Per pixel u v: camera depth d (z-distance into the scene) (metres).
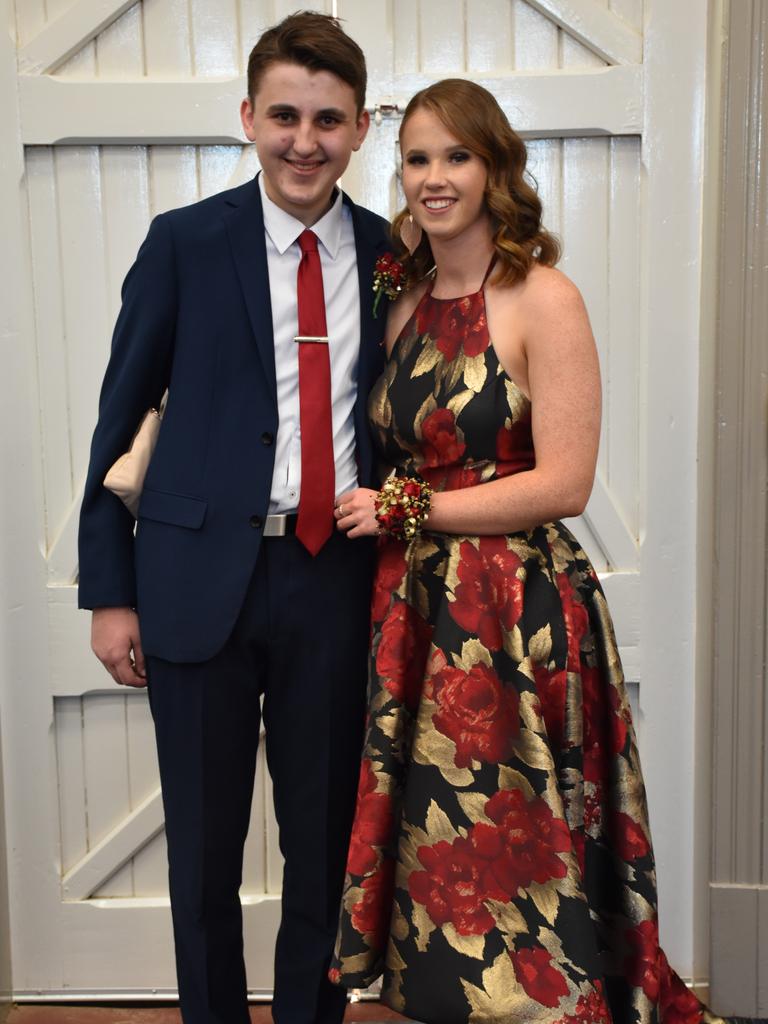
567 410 1.66
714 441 2.23
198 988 1.85
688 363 2.32
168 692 1.78
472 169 1.69
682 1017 1.96
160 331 1.76
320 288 1.79
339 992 1.96
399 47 2.28
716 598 2.24
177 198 2.30
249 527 1.75
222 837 1.83
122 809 2.42
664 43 2.25
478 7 2.27
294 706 1.84
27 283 2.30
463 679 1.68
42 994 2.42
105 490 1.79
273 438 1.75
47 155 2.28
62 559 2.35
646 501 2.35
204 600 1.74
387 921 1.75
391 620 1.77
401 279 1.84
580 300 1.69
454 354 1.73
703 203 2.28
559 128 2.27
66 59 2.26
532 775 1.63
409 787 1.70
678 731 2.39
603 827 1.79
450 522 1.70
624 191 2.30
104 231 2.30
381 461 1.90
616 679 1.78
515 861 1.64
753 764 2.26
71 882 2.41
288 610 1.79
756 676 2.24
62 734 2.41
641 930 1.73
